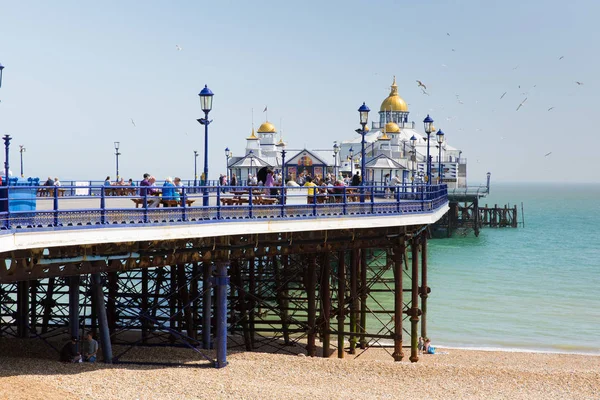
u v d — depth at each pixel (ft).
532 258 284.61
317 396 83.46
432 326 156.87
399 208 108.06
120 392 78.59
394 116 524.11
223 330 92.89
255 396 81.66
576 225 468.75
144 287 116.88
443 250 312.29
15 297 160.86
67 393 75.82
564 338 147.95
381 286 188.96
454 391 91.40
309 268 110.63
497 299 189.57
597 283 219.00
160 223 78.02
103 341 92.02
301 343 127.65
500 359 126.72
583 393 93.40
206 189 91.04
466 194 385.09
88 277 108.99
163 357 98.68
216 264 91.71
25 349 105.81
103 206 74.28
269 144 392.68
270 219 89.40
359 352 124.06
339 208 98.27
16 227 66.44
